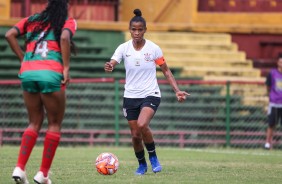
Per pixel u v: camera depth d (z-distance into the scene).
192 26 73.12
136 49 31.45
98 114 61.97
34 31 25.59
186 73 67.62
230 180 29.92
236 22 75.69
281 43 73.25
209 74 68.00
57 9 25.56
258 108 62.66
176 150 51.72
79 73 66.19
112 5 75.94
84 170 33.25
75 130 59.59
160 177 30.58
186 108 62.16
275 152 52.72
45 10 25.67
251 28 73.25
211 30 73.31
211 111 62.09
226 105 61.28
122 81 59.25
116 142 59.50
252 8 76.06
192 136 61.31
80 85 62.06
